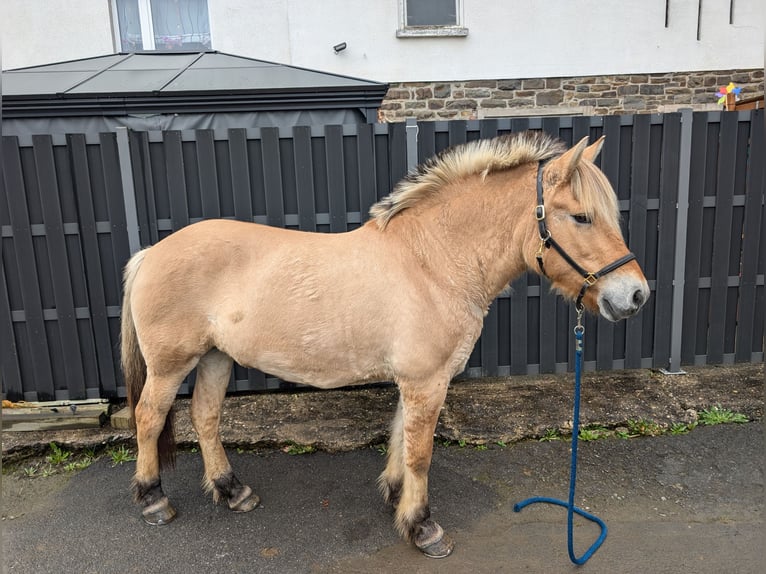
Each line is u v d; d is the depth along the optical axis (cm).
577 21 652
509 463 299
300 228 362
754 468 288
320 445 316
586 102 672
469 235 222
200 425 258
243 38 636
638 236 379
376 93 418
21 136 330
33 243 343
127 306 249
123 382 363
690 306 393
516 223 218
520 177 218
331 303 217
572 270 207
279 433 323
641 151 367
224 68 475
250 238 232
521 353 384
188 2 665
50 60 626
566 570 220
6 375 351
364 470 297
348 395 371
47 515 262
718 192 379
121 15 658
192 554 234
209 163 348
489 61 657
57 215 341
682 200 371
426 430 222
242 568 225
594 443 316
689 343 397
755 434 318
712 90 679
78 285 351
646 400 351
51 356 357
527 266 229
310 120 421
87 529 251
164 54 546
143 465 249
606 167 367
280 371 229
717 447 308
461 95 664
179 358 235
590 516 252
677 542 235
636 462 297
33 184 338
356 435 321
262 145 348
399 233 228
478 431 321
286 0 630
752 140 373
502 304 379
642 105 677
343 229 363
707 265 391
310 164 353
